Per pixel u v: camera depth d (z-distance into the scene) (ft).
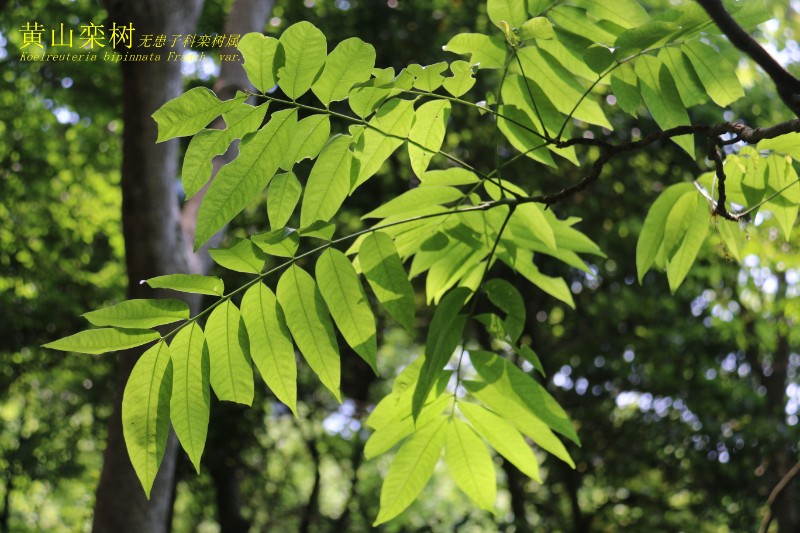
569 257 8.07
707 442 42.19
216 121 15.10
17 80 41.42
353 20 37.35
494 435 6.93
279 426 55.21
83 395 48.14
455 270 8.01
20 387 47.62
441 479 65.51
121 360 14.62
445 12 38.32
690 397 44.04
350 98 6.11
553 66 6.86
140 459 6.09
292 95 5.97
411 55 37.65
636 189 40.24
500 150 37.37
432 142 6.81
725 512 43.14
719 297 42.24
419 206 7.38
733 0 6.22
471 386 6.89
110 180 46.96
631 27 6.62
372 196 38.42
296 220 31.78
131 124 14.74
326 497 79.00
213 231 5.98
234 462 47.73
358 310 6.37
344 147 6.29
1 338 43.80
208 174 5.98
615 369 43.06
